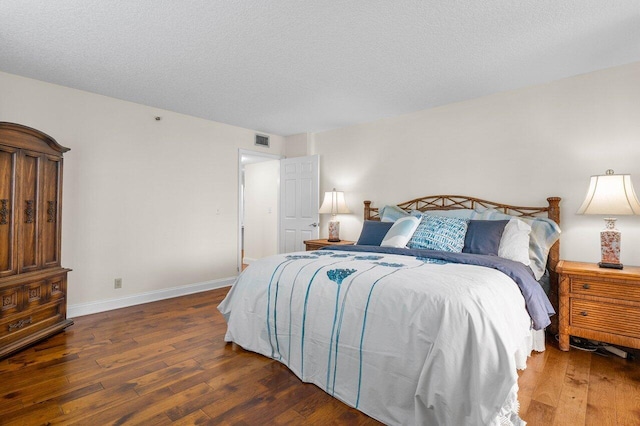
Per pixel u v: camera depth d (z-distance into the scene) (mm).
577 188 2803
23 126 2432
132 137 3580
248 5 1892
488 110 3297
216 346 2467
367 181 4297
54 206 2742
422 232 2938
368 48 2381
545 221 2766
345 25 2090
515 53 2441
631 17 1979
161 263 3822
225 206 4457
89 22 2061
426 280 1706
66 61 2602
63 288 2793
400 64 2629
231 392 1839
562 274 2414
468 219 3094
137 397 1778
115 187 3455
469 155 3418
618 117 2627
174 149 3932
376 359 1642
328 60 2572
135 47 2381
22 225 2443
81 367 2117
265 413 1651
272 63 2625
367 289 1777
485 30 2137
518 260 2486
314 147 4953
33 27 2111
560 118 2891
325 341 1878
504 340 1421
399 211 3693
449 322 1451
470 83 3004
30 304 2465
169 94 3336
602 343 2455
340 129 4609
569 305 2393
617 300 2215
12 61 2602
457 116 3508
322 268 2121
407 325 1563
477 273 1878
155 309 3408
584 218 2766
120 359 2238
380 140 4172
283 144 5230
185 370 2088
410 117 3891
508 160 3164
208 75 2861
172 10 1938
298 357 2035
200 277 4191
